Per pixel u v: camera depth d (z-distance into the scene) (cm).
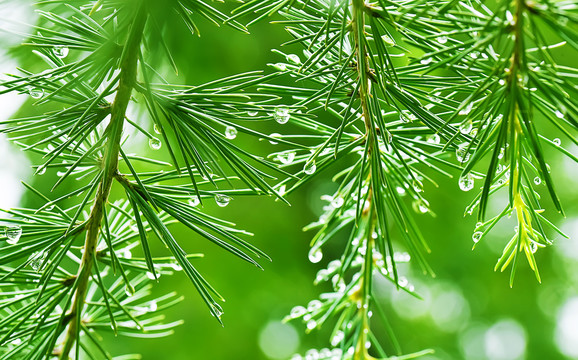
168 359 117
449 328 142
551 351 140
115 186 106
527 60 53
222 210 123
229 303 121
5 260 55
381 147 61
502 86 55
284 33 94
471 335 143
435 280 135
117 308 61
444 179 123
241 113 56
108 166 55
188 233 122
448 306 142
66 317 56
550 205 133
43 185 98
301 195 129
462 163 58
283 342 125
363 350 63
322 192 129
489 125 54
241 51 87
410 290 64
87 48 55
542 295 141
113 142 55
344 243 132
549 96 53
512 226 128
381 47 56
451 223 127
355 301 64
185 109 56
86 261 56
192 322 119
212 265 122
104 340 114
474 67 56
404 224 59
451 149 59
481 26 53
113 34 54
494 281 137
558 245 138
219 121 56
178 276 121
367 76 57
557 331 143
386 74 57
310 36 56
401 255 65
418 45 56
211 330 120
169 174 58
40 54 58
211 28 80
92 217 56
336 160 59
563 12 52
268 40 93
